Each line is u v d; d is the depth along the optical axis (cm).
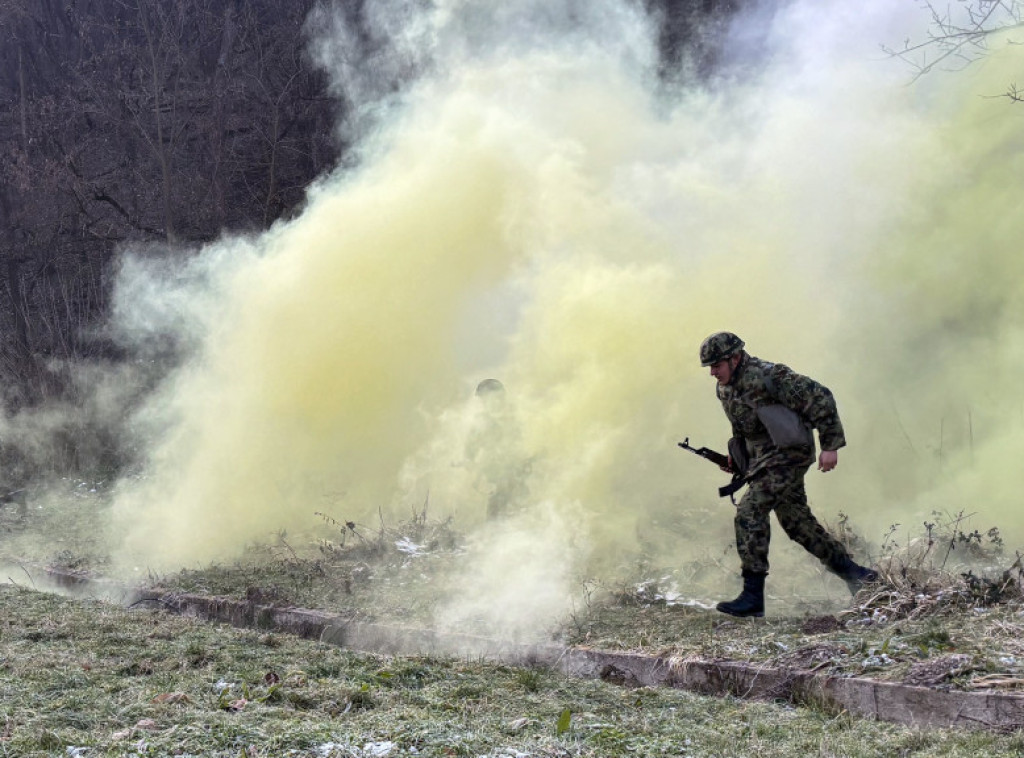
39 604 765
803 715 482
